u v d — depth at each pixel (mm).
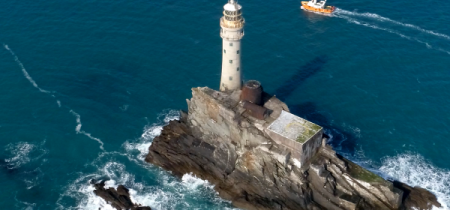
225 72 103500
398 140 112812
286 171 96562
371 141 112750
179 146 109562
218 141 105812
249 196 99062
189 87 128375
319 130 95625
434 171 105375
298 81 129500
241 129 98938
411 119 118125
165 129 114312
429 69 132000
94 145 112812
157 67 134500
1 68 133750
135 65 135500
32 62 136000
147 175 105750
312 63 135125
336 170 96875
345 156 108562
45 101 123938
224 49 99562
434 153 109625
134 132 116312
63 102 123688
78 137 114562
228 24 94062
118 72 133125
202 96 104562
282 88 127438
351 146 111438
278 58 136875
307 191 96250
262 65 134375
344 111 120750
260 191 99312
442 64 133500
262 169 98312
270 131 96062
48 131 115812
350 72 132125
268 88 127375
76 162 108750
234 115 99125
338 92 126062
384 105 122062
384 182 94688
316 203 97250
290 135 94312
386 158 108375
